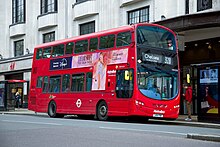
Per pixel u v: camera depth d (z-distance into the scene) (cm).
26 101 3684
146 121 2036
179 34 2253
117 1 2845
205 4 2166
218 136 1150
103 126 1608
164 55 1856
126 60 1825
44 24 3584
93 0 3058
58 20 3491
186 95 2019
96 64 2034
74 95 2170
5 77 4131
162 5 2448
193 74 2403
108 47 1964
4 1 4219
